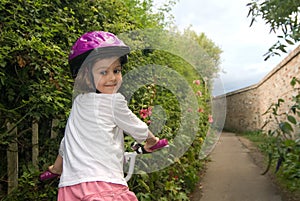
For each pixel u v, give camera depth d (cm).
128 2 348
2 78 146
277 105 277
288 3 227
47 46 168
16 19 167
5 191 173
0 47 144
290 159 255
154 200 242
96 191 107
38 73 170
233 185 346
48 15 193
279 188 320
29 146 180
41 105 162
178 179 304
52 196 172
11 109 164
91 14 238
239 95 1176
